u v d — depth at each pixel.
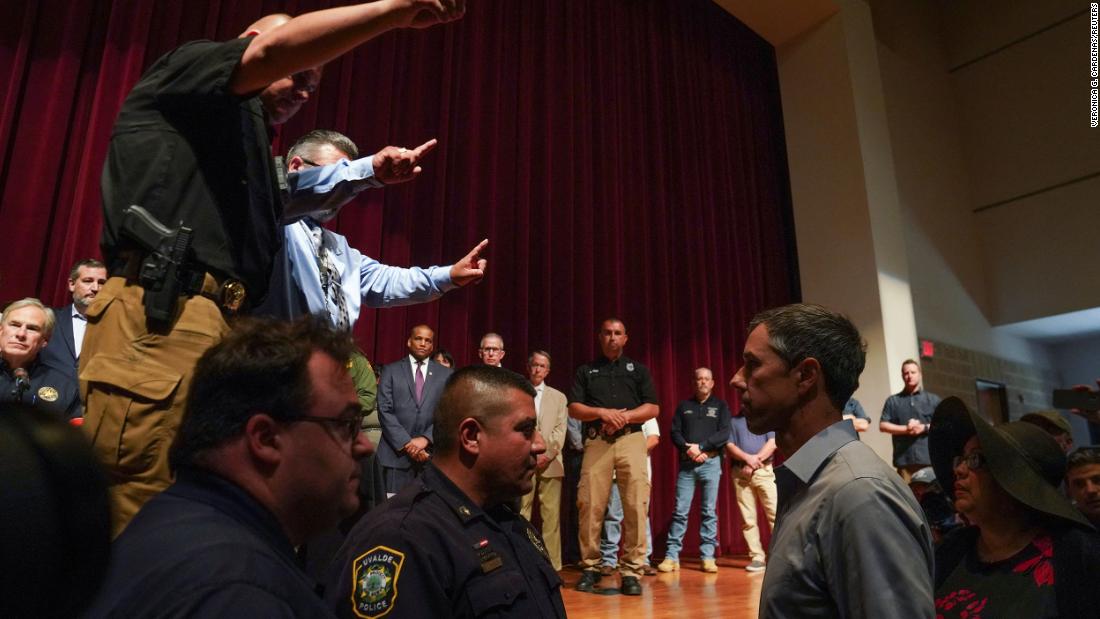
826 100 7.76
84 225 3.42
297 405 0.74
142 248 1.02
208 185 1.08
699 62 7.53
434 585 1.21
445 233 5.00
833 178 7.55
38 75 3.48
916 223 7.97
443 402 1.49
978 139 8.94
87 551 0.41
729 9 7.84
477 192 5.24
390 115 4.82
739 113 7.89
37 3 3.55
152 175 1.05
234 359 0.75
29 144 3.39
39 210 3.35
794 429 1.20
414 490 1.38
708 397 5.43
